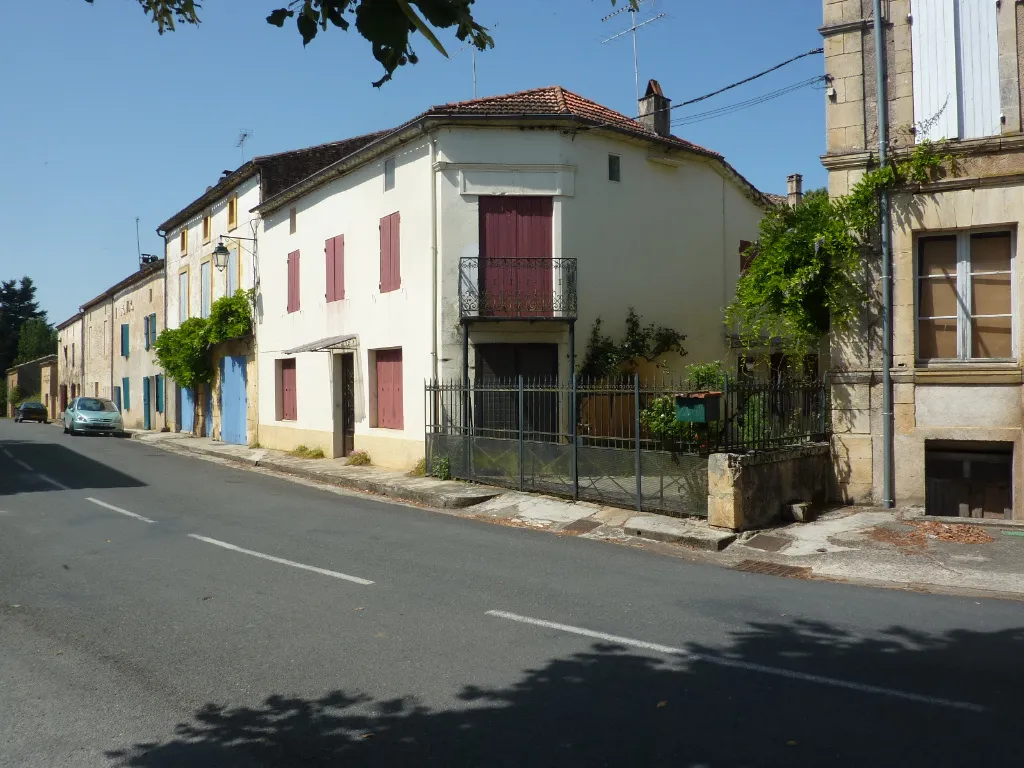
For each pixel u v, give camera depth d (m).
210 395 27.69
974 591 7.29
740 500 9.52
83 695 4.73
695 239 17.64
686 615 6.35
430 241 15.06
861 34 10.57
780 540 9.22
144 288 35.22
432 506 12.66
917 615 6.34
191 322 26.70
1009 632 5.87
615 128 15.38
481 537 9.83
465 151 14.92
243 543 9.30
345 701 4.61
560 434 12.42
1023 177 9.67
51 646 5.62
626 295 16.19
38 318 79.25
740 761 3.80
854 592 7.15
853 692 4.67
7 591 7.11
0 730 4.26
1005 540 8.80
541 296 14.96
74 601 6.78
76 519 10.97
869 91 10.55
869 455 10.66
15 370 64.44
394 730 4.21
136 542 9.35
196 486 14.84
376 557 8.57
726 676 4.96
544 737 4.10
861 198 10.39
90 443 26.11
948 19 10.03
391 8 2.98
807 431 10.93
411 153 15.67
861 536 9.13
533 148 15.03
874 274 10.55
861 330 10.66
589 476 11.59
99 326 43.56
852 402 10.75
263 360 23.00
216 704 4.59
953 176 9.97
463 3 3.08
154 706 4.57
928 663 5.18
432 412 14.97
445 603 6.71
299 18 3.30
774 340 16.91
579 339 15.34
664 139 16.75
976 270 10.12
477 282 14.91
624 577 7.71
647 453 10.78
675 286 17.16
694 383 10.70
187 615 6.36
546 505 11.64
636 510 10.87
